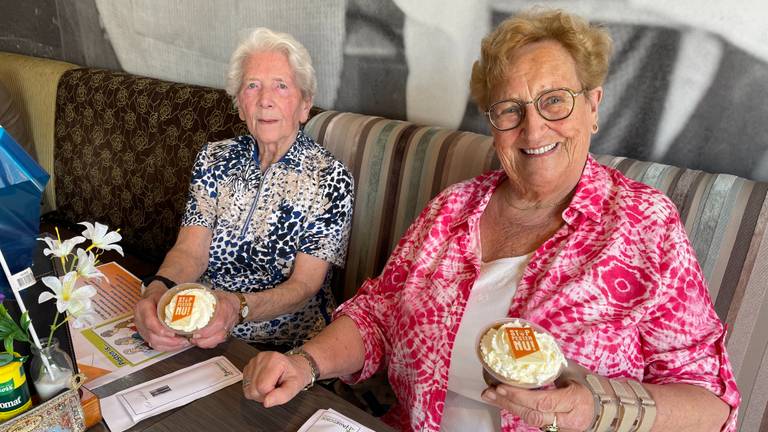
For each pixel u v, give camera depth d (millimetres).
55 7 2555
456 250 945
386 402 1147
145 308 894
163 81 2004
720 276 897
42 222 2393
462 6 1355
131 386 775
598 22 1163
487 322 868
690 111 1112
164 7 2088
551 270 816
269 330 1285
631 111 1181
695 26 1059
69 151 2285
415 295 945
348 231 1279
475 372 860
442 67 1447
